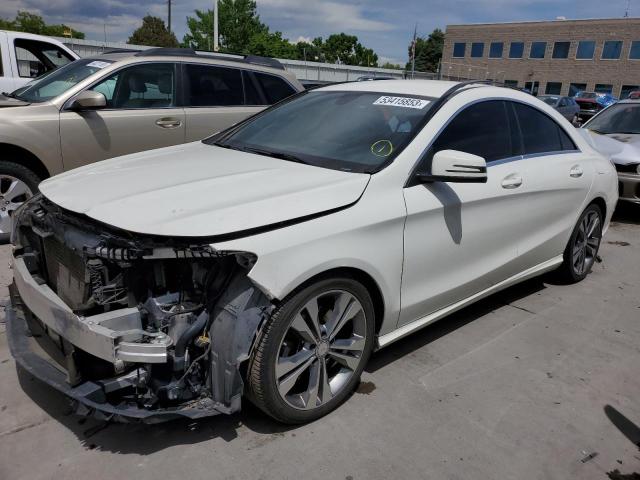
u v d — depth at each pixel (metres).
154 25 62.50
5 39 7.73
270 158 3.26
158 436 2.62
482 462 2.60
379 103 3.57
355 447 2.63
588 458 2.67
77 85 5.31
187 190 2.62
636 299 4.71
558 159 4.27
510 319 4.17
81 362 2.37
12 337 2.71
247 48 49.53
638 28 47.16
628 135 7.75
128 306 2.37
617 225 7.36
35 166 5.20
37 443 2.53
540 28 52.66
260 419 2.79
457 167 2.90
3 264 4.56
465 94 3.56
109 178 2.89
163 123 5.77
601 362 3.60
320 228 2.56
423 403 3.01
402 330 3.20
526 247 4.05
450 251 3.30
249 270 2.32
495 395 3.14
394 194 2.92
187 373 2.37
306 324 2.61
